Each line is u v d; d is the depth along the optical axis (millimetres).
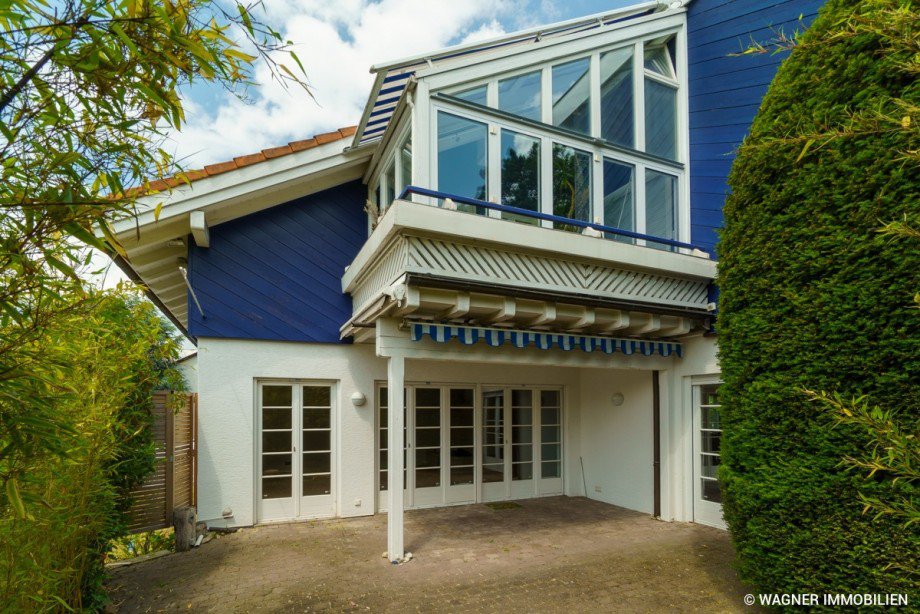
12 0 1479
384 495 9445
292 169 8547
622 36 8328
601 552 6883
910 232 2621
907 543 3543
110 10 1640
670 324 7871
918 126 2520
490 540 7473
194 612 5121
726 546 7141
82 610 4332
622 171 8242
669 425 8766
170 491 7461
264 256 8984
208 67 1911
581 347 7402
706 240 8547
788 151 4621
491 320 6844
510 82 7234
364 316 7281
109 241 2074
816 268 4277
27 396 1884
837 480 3963
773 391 4562
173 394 6590
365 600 5379
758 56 8039
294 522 8633
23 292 1835
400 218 5707
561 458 11023
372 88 7039
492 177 6887
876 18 2551
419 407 9867
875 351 3809
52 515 3180
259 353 8766
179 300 12812
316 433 9094
